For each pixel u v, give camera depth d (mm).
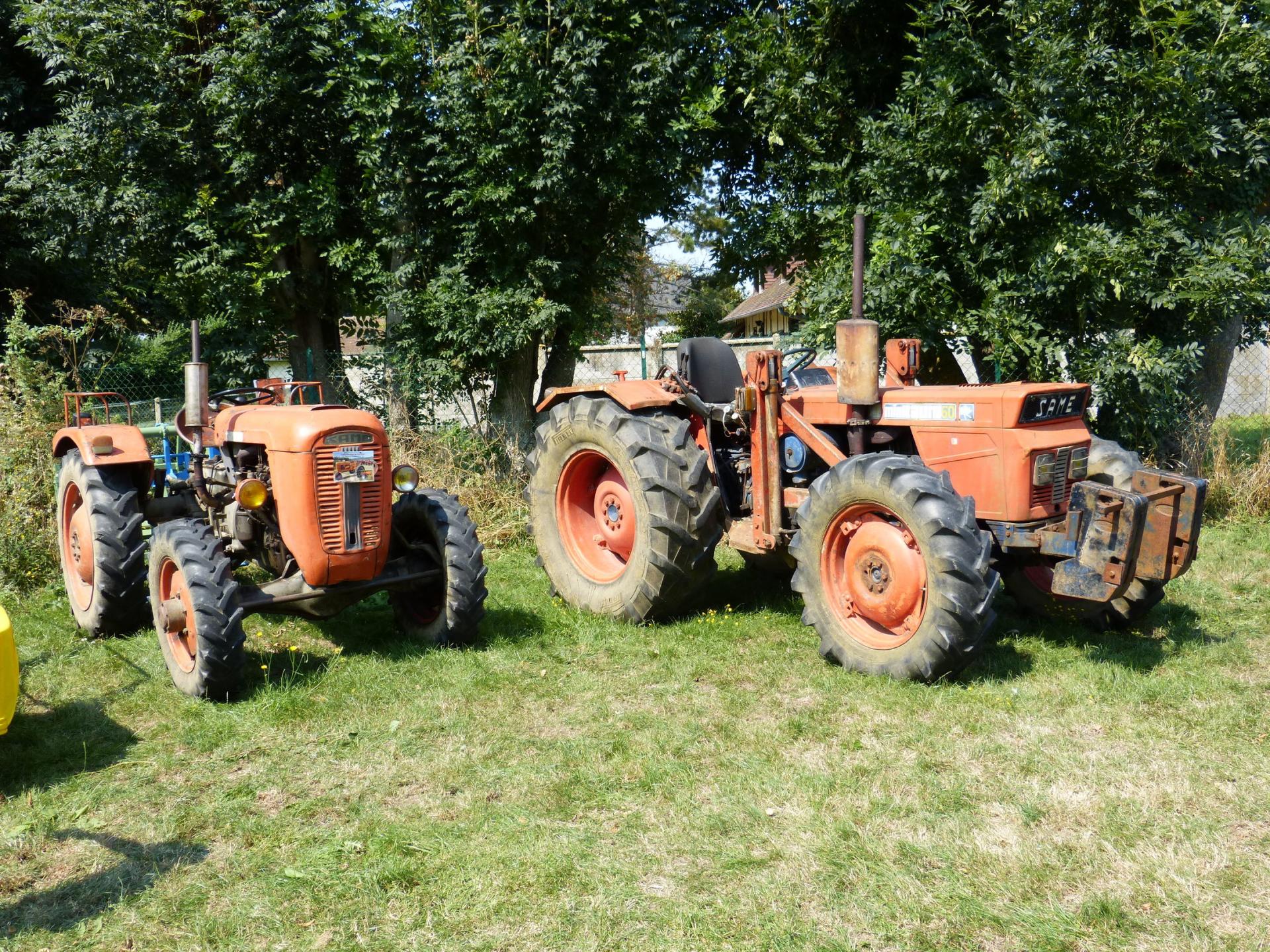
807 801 3398
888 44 9703
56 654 5195
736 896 2844
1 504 6645
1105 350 8109
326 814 3434
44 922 2811
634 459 5473
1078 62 7812
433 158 9227
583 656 5062
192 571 4387
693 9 9703
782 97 9062
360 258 9500
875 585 4625
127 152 9086
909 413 5062
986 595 4254
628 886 2908
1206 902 2758
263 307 9570
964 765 3668
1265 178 8758
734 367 6000
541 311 9125
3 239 12094
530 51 8820
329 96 9328
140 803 3535
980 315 8250
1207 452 8656
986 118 8062
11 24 11117
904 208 8422
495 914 2797
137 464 5730
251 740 4047
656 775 3613
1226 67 7922
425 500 5262
